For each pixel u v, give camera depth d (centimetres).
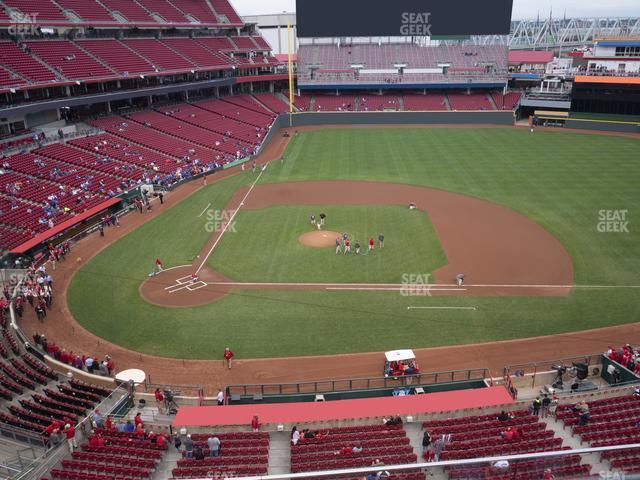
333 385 2580
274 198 5562
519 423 2161
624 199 5206
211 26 9544
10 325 3152
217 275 3819
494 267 3834
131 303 3450
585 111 9256
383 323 3178
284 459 1970
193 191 5866
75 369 2714
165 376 2736
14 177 5069
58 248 4219
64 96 6456
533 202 5194
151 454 1997
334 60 10881
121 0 8181
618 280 3597
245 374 2748
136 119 7450
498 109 9912
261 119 9162
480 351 2892
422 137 8625
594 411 2238
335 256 4081
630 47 9181
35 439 2022
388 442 2020
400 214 4962
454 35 9881
